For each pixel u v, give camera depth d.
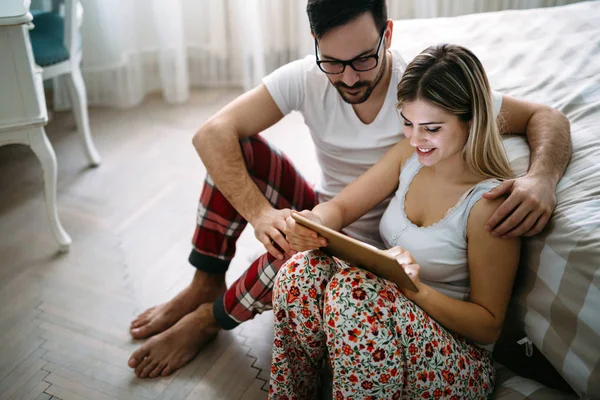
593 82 1.51
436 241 1.21
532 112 1.36
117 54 2.81
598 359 1.03
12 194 2.29
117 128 2.74
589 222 1.09
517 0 2.61
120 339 1.68
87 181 2.37
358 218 1.39
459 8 2.68
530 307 1.18
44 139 1.88
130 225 2.13
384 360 1.06
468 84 1.10
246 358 1.61
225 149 1.44
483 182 1.18
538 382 1.26
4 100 1.77
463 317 1.15
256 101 1.48
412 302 1.14
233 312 1.49
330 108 1.46
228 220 1.55
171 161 2.50
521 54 1.72
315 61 1.46
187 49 3.01
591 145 1.28
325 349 1.30
